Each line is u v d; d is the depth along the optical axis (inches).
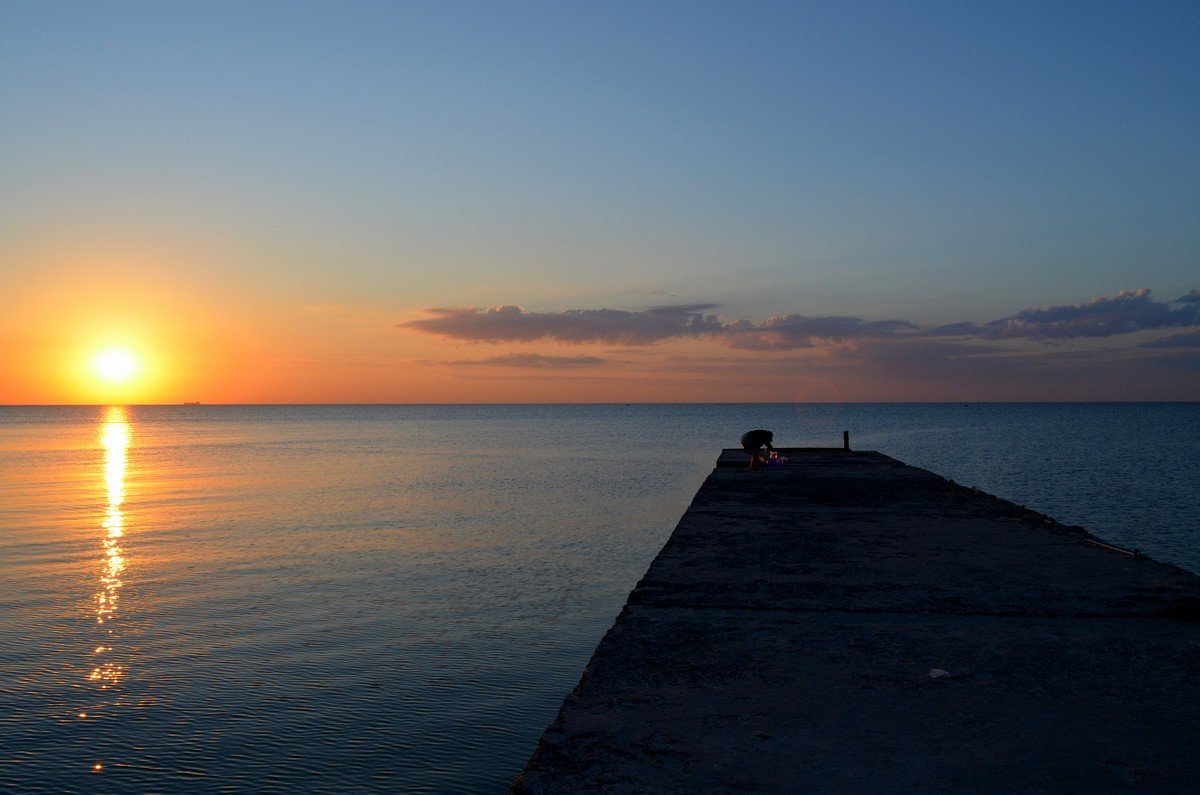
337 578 636.1
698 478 1518.2
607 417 7534.5
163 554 738.2
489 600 566.6
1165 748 140.2
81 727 351.3
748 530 392.8
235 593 584.7
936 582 275.7
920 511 456.1
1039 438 2768.2
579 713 159.9
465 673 418.9
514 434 3777.1
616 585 615.2
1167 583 270.2
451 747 336.2
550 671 423.2
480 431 4217.5
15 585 609.3
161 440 3415.4
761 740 145.6
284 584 614.5
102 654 444.5
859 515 441.7
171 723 355.6
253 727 352.5
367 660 437.4
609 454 2261.3
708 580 282.5
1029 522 414.0
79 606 546.6
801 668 187.3
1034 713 157.1
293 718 362.3
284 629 494.0
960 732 148.1
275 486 1385.3
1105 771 131.4
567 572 662.5
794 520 424.2
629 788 126.6
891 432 3363.7
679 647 205.2
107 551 753.6
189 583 616.7
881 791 124.6
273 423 6299.2
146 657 440.5
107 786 302.5
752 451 756.6
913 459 1796.3
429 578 636.1
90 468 1838.1
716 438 3250.5
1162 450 2090.3
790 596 258.7
